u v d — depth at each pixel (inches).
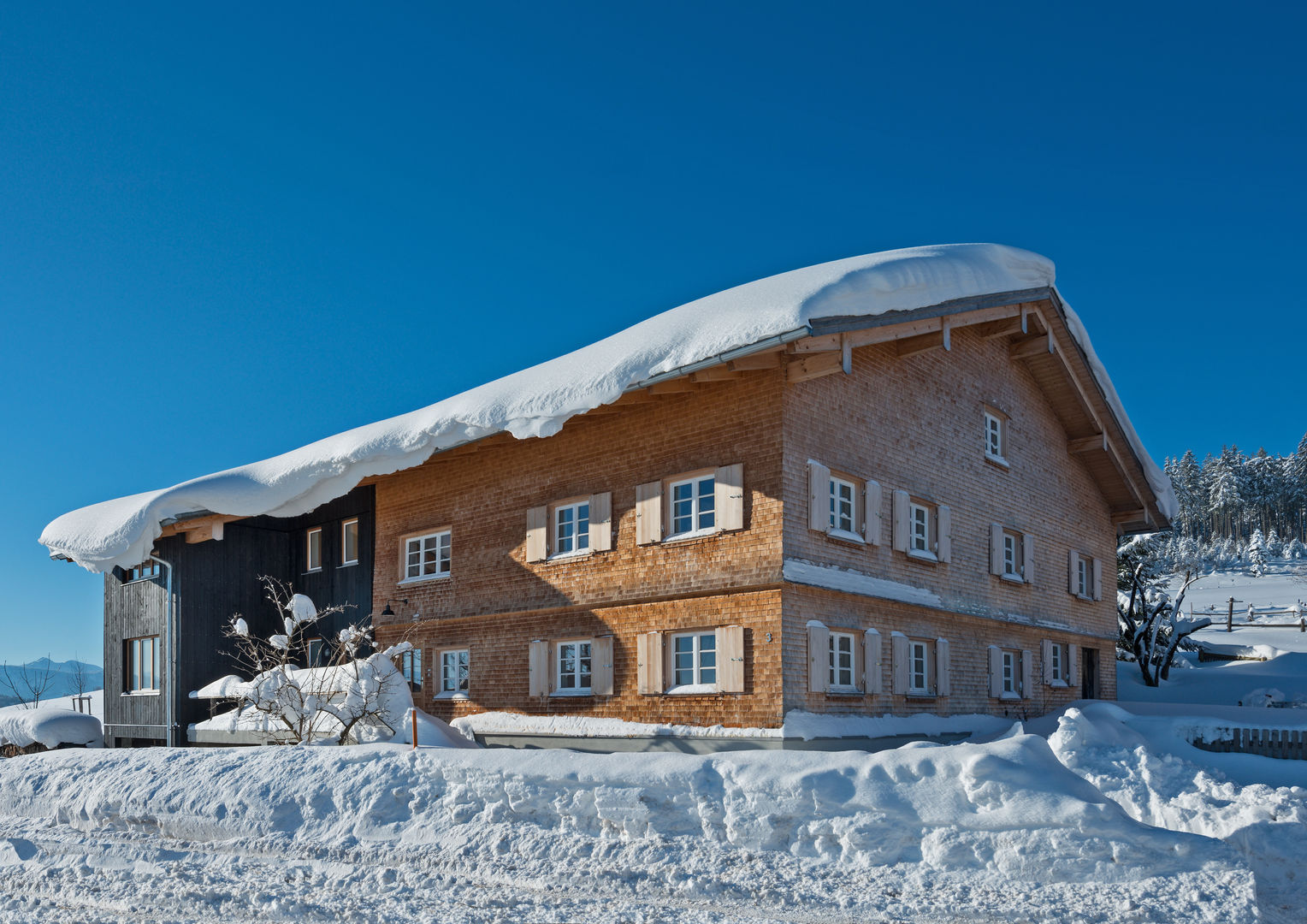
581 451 652.7
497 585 691.4
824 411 577.0
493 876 320.2
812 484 554.3
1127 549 1161.4
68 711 898.7
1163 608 1065.5
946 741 637.9
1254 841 311.0
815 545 555.5
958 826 303.0
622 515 620.1
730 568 555.8
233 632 837.8
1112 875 278.8
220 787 424.8
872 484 602.5
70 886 340.8
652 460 607.8
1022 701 735.1
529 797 358.0
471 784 374.6
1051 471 821.2
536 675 653.9
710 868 307.4
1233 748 592.7
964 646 681.6
